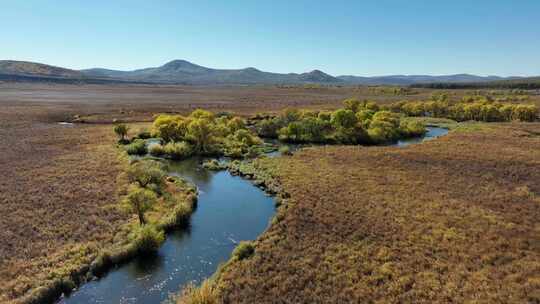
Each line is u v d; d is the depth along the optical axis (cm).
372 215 2602
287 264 1956
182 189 3341
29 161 4178
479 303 1576
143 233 2194
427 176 3647
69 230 2331
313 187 3309
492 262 1939
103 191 3134
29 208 2700
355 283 1777
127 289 1814
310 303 1628
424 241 2181
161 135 5562
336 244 2173
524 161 4212
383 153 4809
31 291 1681
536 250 2061
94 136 5994
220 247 2286
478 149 4931
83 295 1756
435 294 1659
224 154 4975
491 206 2778
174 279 1914
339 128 6312
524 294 1639
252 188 3531
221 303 1633
